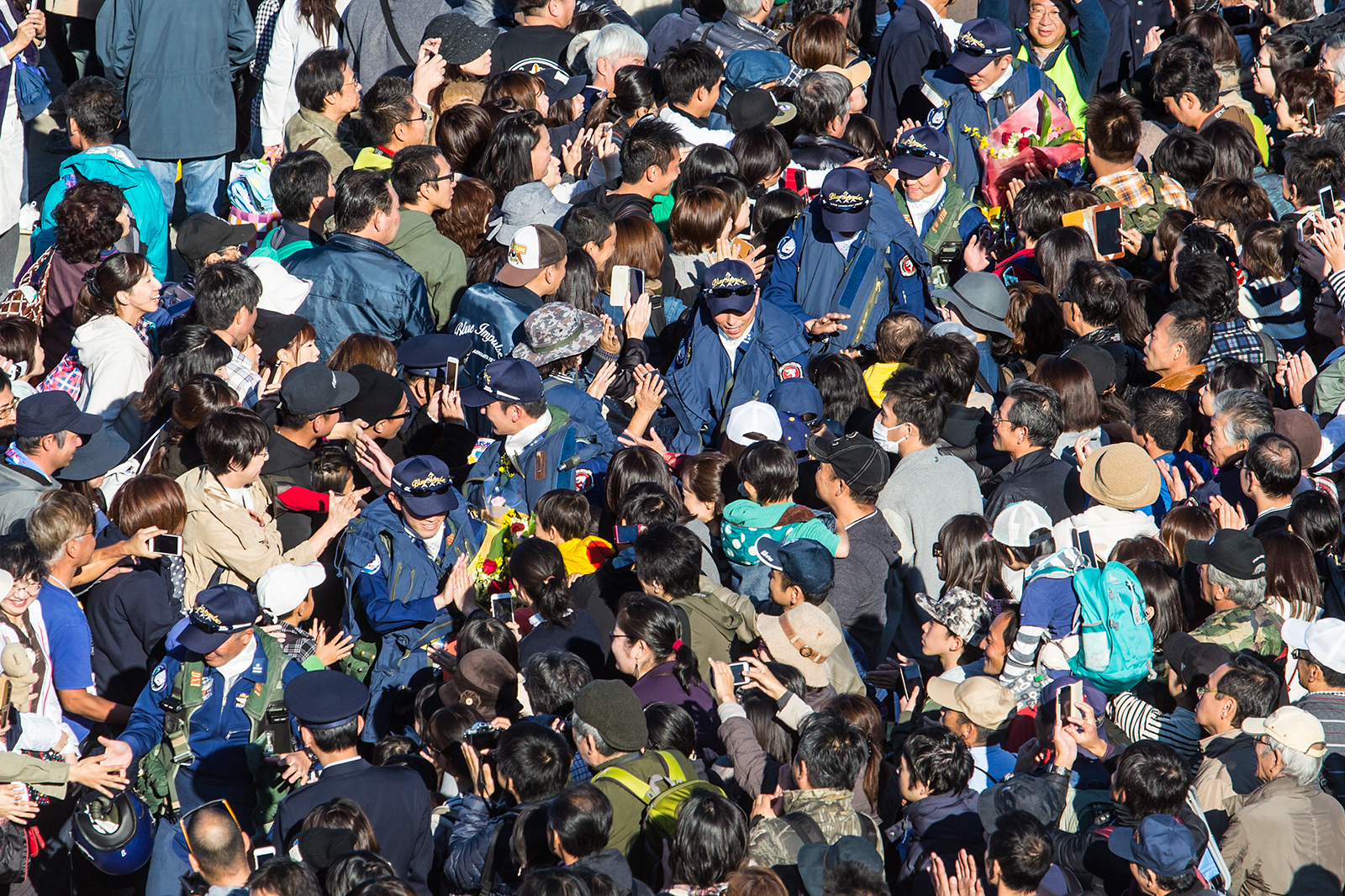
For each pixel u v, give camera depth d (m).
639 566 21.69
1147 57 44.00
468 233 31.17
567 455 25.33
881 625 23.59
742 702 20.31
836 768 17.97
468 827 18.86
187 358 25.39
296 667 21.31
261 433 23.25
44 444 24.12
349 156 35.59
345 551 23.72
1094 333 28.97
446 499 23.72
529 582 21.66
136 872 21.58
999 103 36.38
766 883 16.08
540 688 19.83
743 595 22.97
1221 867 17.08
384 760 21.22
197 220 30.41
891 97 40.84
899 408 24.52
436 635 23.56
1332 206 32.56
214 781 20.61
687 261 30.55
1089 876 17.58
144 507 22.84
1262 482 23.83
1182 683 20.61
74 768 19.83
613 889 15.80
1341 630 19.66
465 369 27.50
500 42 40.19
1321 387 28.02
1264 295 30.62
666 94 36.25
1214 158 34.81
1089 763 19.83
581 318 26.59
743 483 23.66
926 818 18.22
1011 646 21.00
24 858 20.42
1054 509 24.02
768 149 32.53
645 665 20.48
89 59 43.62
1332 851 17.91
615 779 18.20
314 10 38.94
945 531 22.47
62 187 32.81
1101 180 33.72
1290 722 18.31
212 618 20.36
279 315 27.70
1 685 20.25
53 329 30.42
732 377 28.08
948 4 44.31
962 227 33.34
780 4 45.78
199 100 38.09
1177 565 23.23
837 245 30.14
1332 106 38.84
